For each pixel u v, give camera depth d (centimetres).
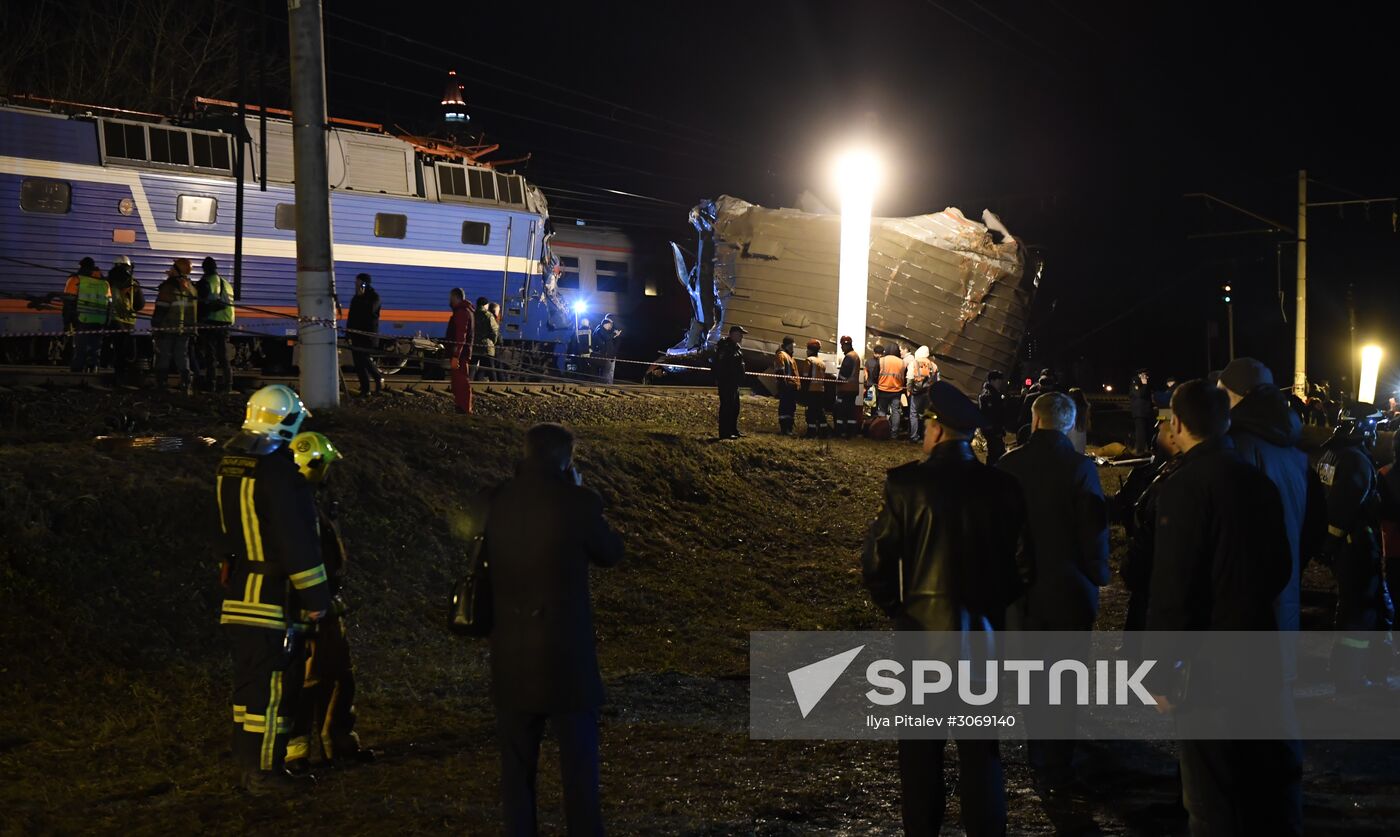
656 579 1163
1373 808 550
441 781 601
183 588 845
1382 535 816
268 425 571
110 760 624
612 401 2153
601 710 764
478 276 2608
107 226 2050
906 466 496
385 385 1930
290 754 613
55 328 1986
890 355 2194
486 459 1287
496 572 466
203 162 2175
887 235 2747
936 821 483
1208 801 428
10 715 671
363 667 838
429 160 2545
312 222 1333
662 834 520
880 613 1144
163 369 1536
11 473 888
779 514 1488
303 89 1329
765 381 2709
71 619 775
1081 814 557
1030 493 604
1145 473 822
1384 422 1377
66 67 3153
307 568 560
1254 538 423
